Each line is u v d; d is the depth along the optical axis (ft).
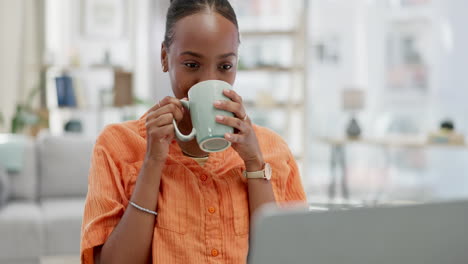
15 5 17.56
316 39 20.75
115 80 15.93
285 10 20.88
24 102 17.74
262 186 2.48
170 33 2.43
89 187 2.56
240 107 2.31
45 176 11.27
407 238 1.58
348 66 20.66
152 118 2.33
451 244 1.64
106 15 19.12
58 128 18.31
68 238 9.47
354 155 20.49
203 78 2.39
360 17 20.43
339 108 20.74
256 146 2.44
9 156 11.18
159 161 2.34
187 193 2.42
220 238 2.42
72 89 15.90
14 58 17.54
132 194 2.39
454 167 19.35
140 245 2.34
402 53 20.21
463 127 19.40
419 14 19.90
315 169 20.67
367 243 1.52
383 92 20.43
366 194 18.15
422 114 20.10
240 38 2.51
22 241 9.27
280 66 16.76
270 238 1.43
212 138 2.30
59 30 18.74
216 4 2.39
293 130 17.15
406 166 19.76
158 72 18.88
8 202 10.78
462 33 19.34
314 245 1.46
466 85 19.31
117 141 2.58
